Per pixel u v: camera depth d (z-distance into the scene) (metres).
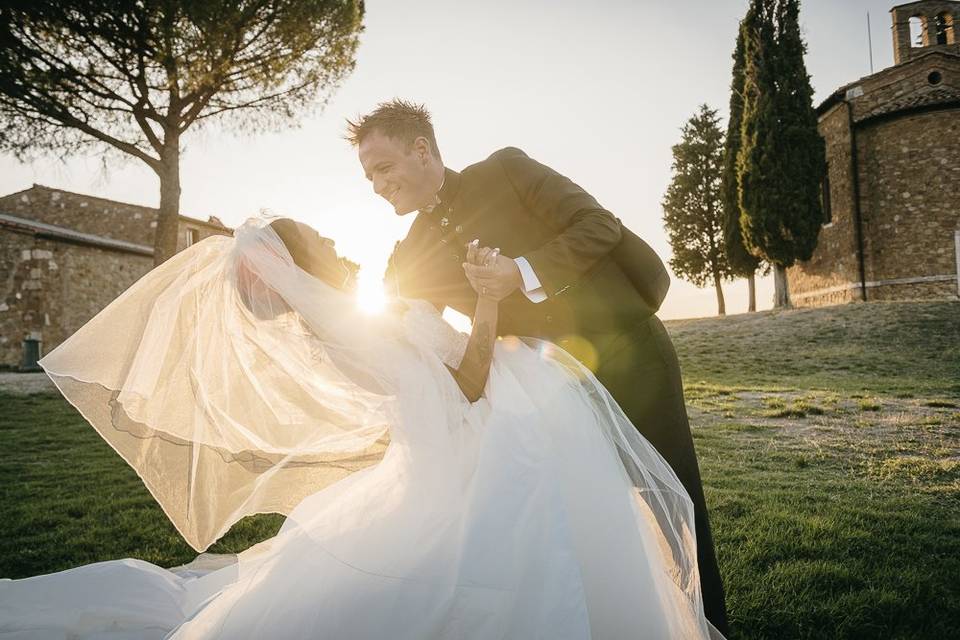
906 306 18.64
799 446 6.41
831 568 3.09
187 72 12.26
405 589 1.48
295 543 1.59
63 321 21.56
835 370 13.59
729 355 16.70
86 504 4.81
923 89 21.23
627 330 2.10
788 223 21.84
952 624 2.59
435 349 1.79
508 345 2.03
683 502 1.86
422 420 1.69
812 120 22.06
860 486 4.84
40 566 3.54
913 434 6.72
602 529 1.68
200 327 1.85
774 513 4.04
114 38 11.80
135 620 1.80
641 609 1.62
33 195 26.50
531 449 1.64
